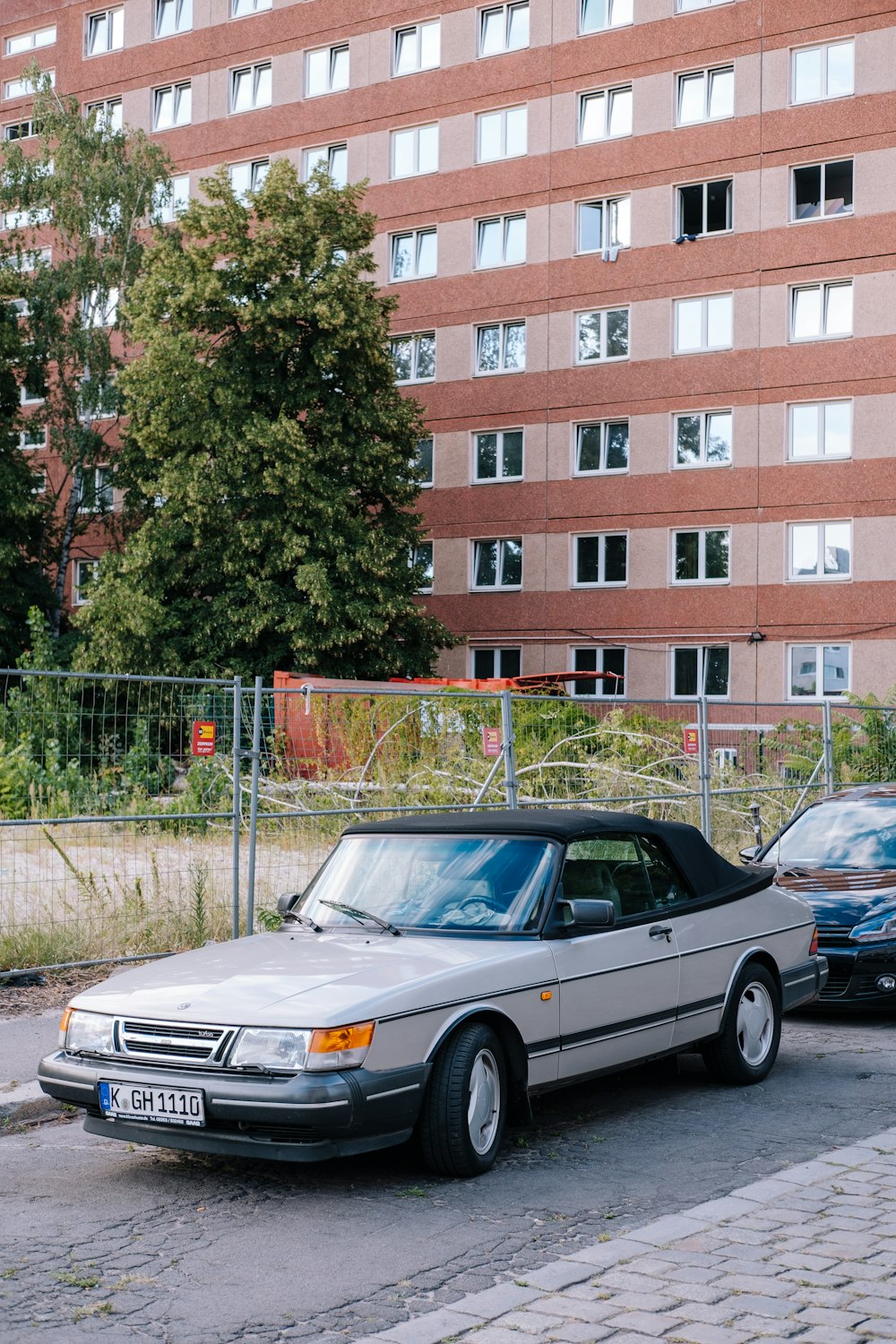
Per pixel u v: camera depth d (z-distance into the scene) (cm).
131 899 1091
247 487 3388
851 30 3678
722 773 1750
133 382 3503
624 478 3959
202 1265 497
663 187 3925
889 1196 568
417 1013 584
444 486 4247
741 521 3788
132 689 1106
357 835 747
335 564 3444
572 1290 466
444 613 4234
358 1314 451
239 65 4622
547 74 4109
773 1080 809
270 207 3525
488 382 4181
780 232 3756
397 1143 579
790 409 3741
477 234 4234
